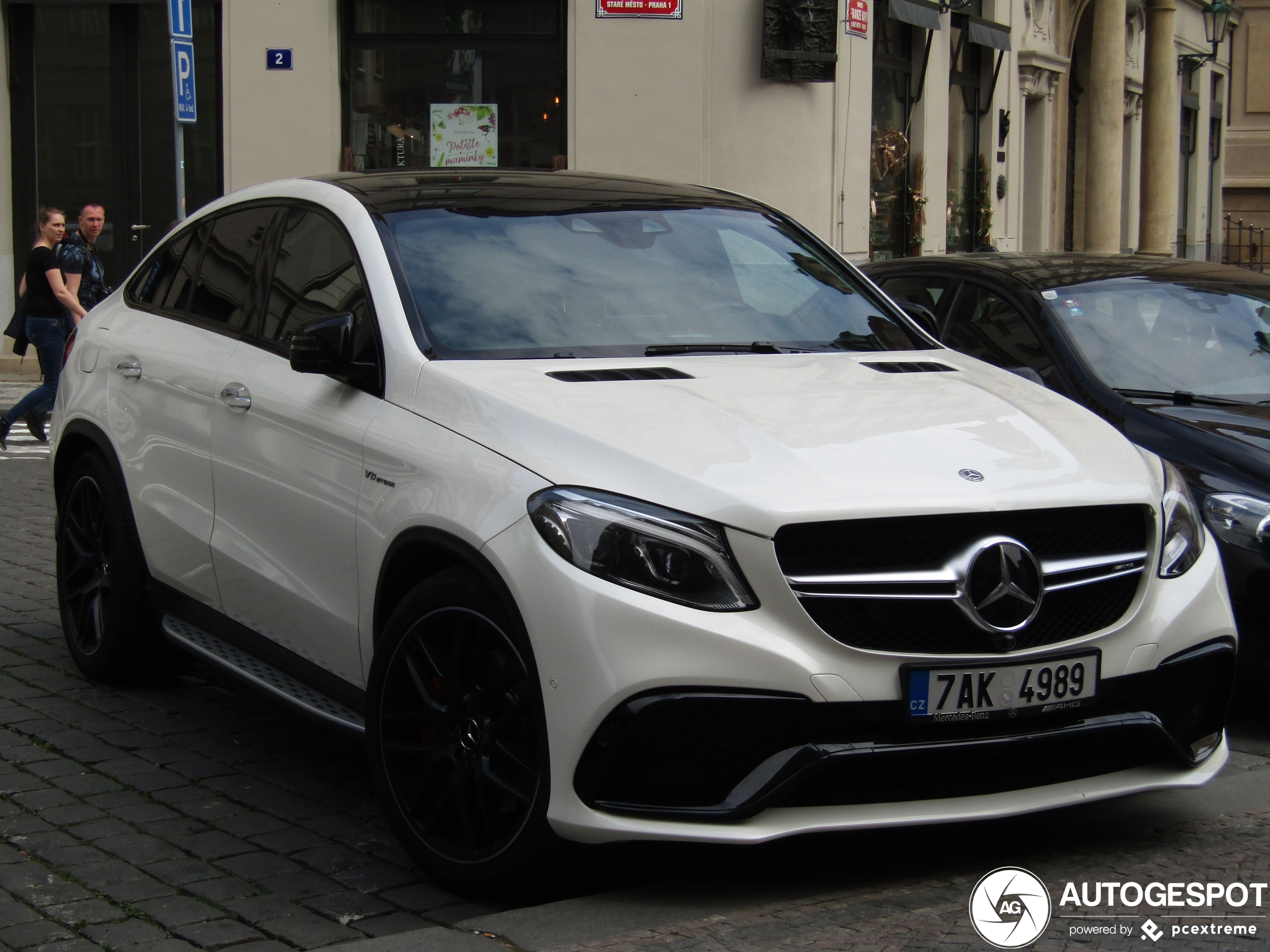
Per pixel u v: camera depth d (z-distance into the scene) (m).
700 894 3.72
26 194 16.77
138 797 4.57
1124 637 3.83
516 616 3.60
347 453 4.27
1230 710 5.63
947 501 3.60
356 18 16.28
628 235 5.00
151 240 16.73
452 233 4.72
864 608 3.54
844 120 17.56
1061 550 3.79
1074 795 3.76
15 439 13.03
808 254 5.33
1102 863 3.93
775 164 16.55
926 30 20.45
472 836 3.77
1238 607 5.29
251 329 5.05
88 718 5.38
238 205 5.55
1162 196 29.53
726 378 4.24
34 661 6.14
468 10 16.27
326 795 4.63
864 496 3.56
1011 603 3.63
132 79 16.58
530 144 16.41
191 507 5.10
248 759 4.96
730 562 3.49
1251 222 38.91
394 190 4.98
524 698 3.59
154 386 5.38
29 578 7.59
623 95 16.14
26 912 3.68
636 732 3.45
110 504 5.58
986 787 3.70
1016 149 24.80
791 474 3.61
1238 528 5.30
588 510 3.55
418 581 4.12
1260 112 38.59
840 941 3.36
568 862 3.64
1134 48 30.28
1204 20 34.88
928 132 20.80
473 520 3.71
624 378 4.15
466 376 4.09
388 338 4.32
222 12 16.22
